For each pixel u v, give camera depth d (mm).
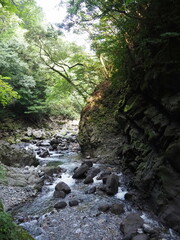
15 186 5953
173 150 3648
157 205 4047
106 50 7117
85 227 3857
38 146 13992
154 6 4180
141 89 5312
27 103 19594
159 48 4285
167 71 3869
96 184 6121
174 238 3307
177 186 3619
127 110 6332
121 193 5406
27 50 17891
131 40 5730
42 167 8148
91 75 13523
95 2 5605
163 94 4273
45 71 19594
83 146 10992
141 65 5203
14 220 4211
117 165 7887
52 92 16422
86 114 11711
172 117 3955
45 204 5008
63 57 13273
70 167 8453
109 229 3766
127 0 4090
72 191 5746
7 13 12117
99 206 4707
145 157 5184
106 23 8328
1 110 17750
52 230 3785
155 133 4543
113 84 8641
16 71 16906
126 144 7000
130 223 3697
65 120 25094
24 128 19344
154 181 4418
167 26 3953
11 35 16219
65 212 4496
